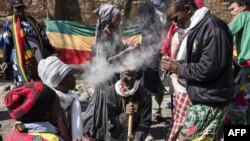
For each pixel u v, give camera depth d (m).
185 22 4.14
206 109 4.05
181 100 4.52
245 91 5.40
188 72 3.99
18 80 6.35
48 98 3.00
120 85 4.94
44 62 3.69
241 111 5.39
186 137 4.16
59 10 12.01
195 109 4.09
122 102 4.96
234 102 5.39
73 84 3.77
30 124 3.00
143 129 4.91
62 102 3.66
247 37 5.39
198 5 4.30
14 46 6.25
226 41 3.92
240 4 5.56
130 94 4.86
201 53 3.97
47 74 3.66
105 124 5.23
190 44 4.02
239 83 5.42
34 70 6.29
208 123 4.09
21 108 2.97
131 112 4.86
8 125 6.71
